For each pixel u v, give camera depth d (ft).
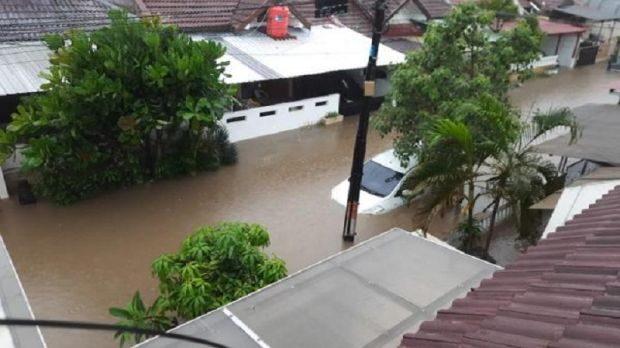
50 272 28.94
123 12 36.96
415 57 34.60
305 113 53.26
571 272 11.77
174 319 21.95
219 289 21.33
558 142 31.12
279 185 41.14
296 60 50.88
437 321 11.90
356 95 61.00
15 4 45.37
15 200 35.88
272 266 22.33
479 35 34.45
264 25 57.06
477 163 26.94
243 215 36.24
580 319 9.13
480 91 32.35
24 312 11.93
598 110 39.37
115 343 24.16
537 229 29.09
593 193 23.57
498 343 9.50
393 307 14.55
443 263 16.88
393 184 36.99
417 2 68.44
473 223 30.83
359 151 30.94
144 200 37.45
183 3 54.70
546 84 73.61
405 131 35.19
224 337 13.19
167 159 40.47
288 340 13.15
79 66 34.27
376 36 27.94
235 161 44.34
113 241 32.24
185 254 22.74
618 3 93.40
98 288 27.91
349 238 33.53
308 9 62.39
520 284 12.39
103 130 36.40
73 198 36.09
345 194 37.99
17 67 39.50
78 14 46.65
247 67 47.14
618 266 11.27
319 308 14.40
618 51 89.92
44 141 33.30
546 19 86.43
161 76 34.42
